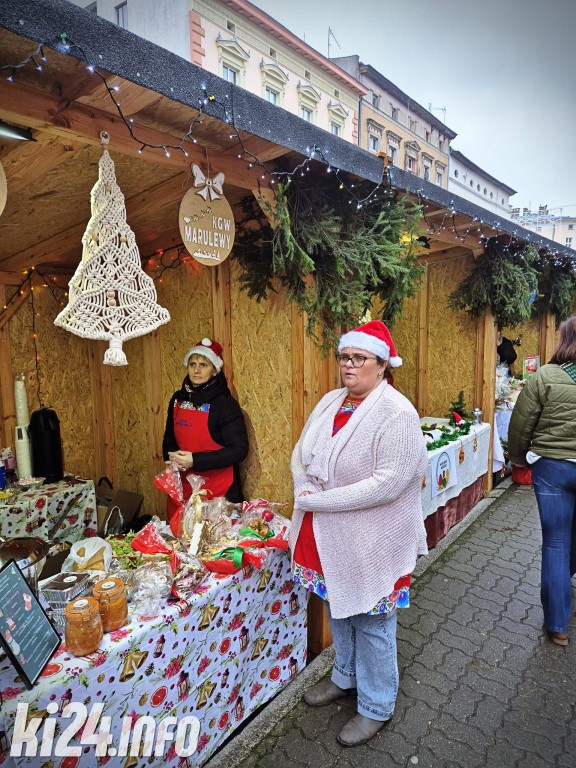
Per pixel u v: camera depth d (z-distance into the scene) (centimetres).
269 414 274
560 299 636
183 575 171
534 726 202
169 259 329
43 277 370
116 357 139
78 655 136
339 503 176
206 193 170
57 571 194
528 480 504
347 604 180
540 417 251
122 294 144
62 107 132
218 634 181
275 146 176
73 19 110
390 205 241
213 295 300
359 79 1744
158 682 157
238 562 183
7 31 101
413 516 186
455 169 2395
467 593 305
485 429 445
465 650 250
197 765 178
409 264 256
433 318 484
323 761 187
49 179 194
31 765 124
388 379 214
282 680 224
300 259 206
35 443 312
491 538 383
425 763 185
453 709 212
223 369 298
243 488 294
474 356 457
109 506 352
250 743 195
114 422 421
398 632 266
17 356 362
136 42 123
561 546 251
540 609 287
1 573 128
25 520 275
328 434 191
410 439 174
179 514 218
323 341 235
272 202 202
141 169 200
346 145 208
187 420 273
